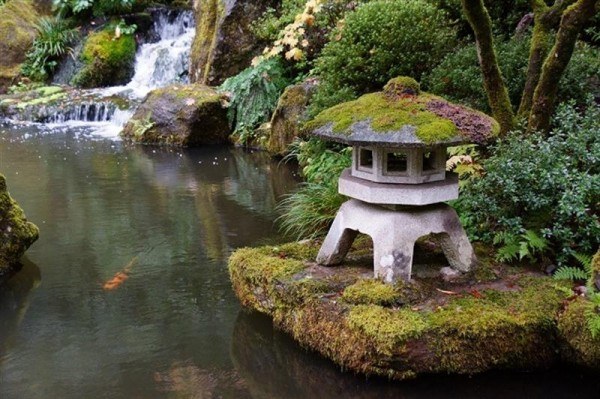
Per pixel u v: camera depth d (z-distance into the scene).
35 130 10.71
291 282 3.73
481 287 3.61
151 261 5.02
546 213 3.95
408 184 3.48
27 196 6.80
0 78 13.33
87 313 4.19
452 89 5.81
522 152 4.00
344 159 6.00
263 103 9.54
